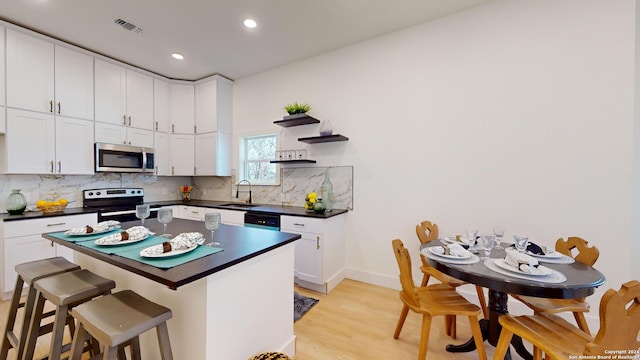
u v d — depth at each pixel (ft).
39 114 9.38
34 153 9.28
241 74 13.26
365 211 10.20
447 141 8.70
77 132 10.36
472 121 8.32
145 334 4.98
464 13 8.40
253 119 13.29
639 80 6.54
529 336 4.37
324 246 9.09
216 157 13.29
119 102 11.68
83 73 10.53
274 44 10.37
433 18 8.81
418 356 5.59
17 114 8.91
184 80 13.92
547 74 7.32
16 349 5.22
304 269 9.41
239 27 9.20
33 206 10.14
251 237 5.94
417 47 9.18
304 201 11.69
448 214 8.69
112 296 4.35
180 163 13.79
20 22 8.77
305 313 7.82
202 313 4.03
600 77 6.75
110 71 11.38
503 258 5.44
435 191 8.91
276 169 12.54
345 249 10.57
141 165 12.29
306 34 9.68
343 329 7.00
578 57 6.98
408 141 9.36
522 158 7.64
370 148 10.10
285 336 5.77
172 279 3.44
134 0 7.73
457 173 8.55
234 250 4.86
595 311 6.87
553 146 7.27
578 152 7.00
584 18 6.90
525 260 4.61
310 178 11.51
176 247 4.63
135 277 5.21
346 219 10.57
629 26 6.48
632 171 6.49
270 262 5.31
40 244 8.92
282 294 5.67
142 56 11.28
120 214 11.07
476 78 8.25
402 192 9.47
